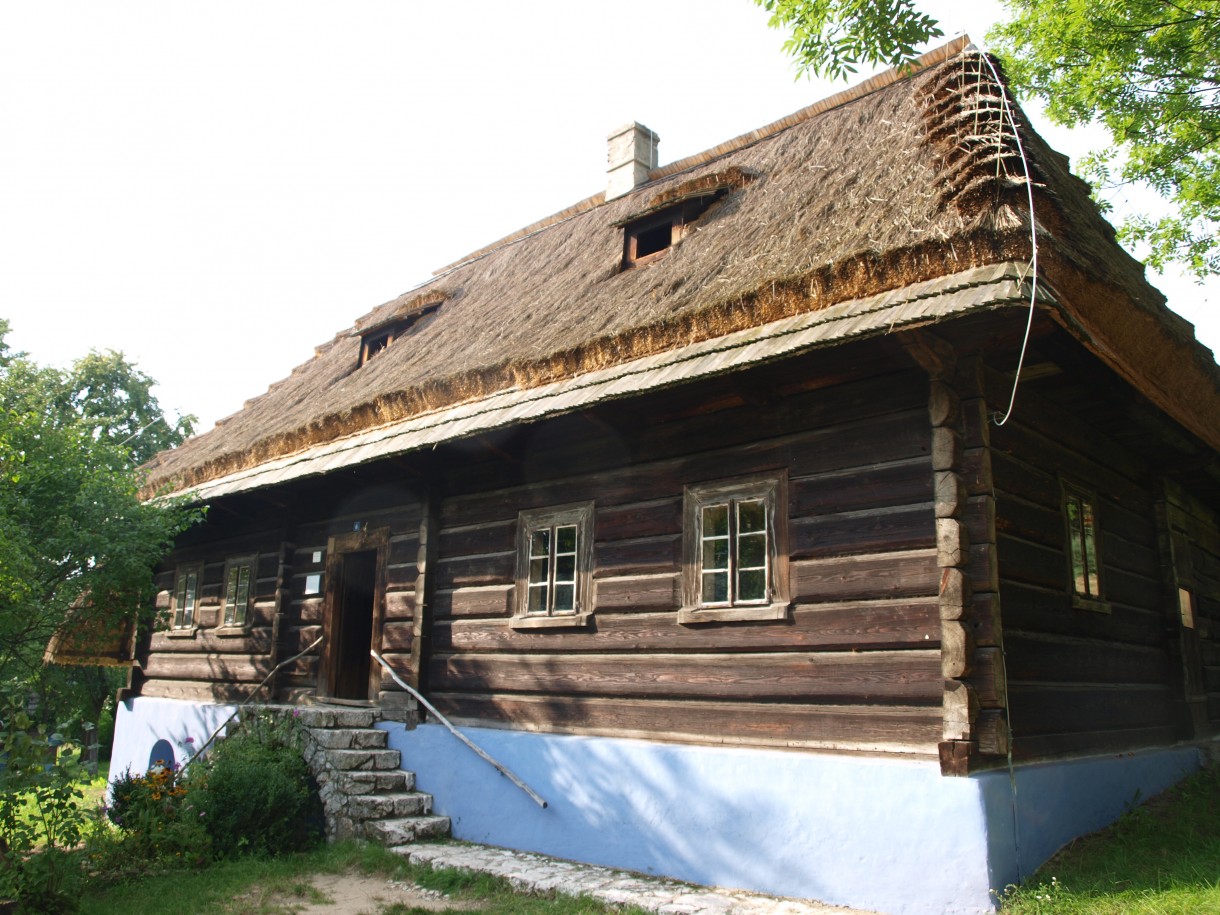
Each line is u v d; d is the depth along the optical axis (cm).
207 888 671
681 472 740
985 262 545
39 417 933
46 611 932
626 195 1276
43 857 603
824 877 578
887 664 596
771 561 667
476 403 850
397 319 1294
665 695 712
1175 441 808
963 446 591
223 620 1229
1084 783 634
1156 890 510
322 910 618
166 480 1256
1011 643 600
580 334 796
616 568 767
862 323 561
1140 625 820
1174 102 1198
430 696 900
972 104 648
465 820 810
